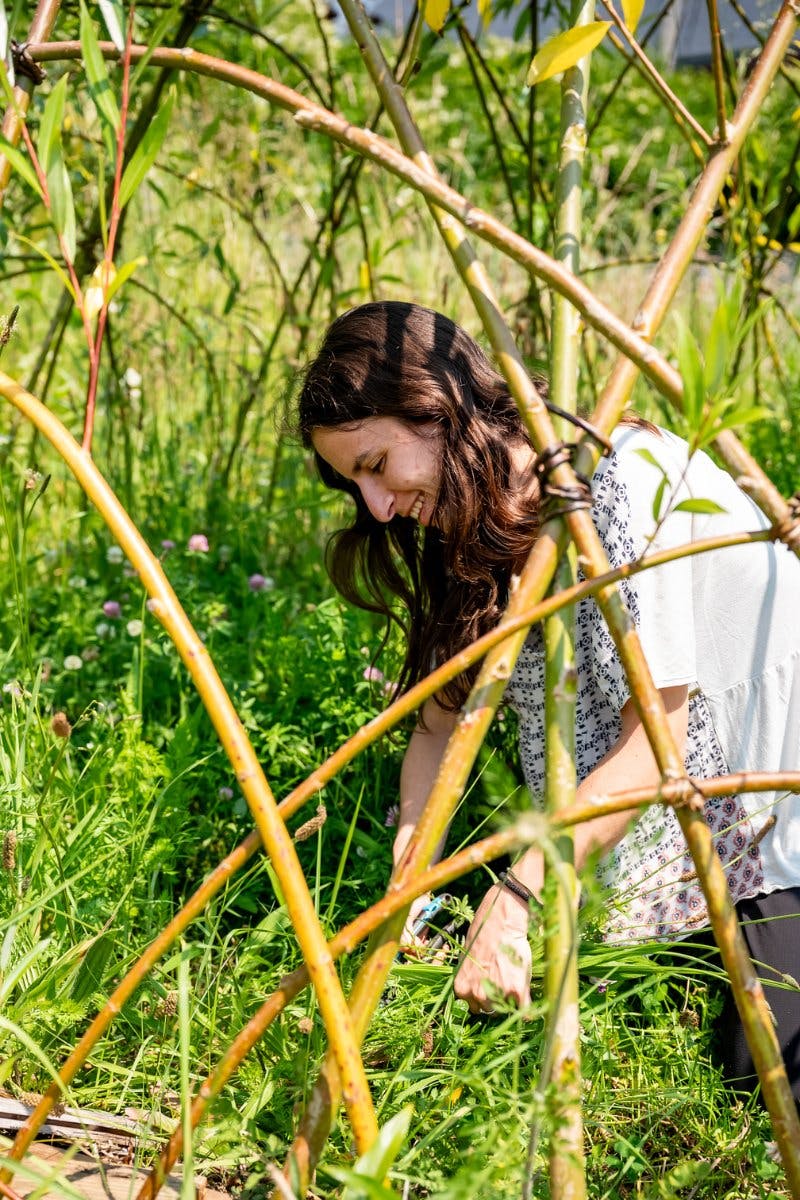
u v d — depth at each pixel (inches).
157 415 161.5
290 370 146.7
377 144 48.4
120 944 68.8
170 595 46.9
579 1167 45.5
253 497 154.9
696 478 73.2
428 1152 59.4
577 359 54.2
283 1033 65.2
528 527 71.5
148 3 106.4
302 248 197.5
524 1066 68.1
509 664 47.3
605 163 194.2
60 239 48.1
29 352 177.6
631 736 70.6
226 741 46.2
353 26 53.3
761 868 75.0
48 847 75.5
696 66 278.8
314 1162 45.8
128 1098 66.6
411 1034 67.6
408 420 68.0
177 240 184.5
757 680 74.5
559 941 46.1
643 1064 70.2
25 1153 53.2
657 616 69.1
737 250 141.9
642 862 77.6
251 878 88.4
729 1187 64.0
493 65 160.2
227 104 163.0
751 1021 46.2
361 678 102.0
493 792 81.0
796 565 75.8
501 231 47.3
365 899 86.6
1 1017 53.9
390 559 81.1
